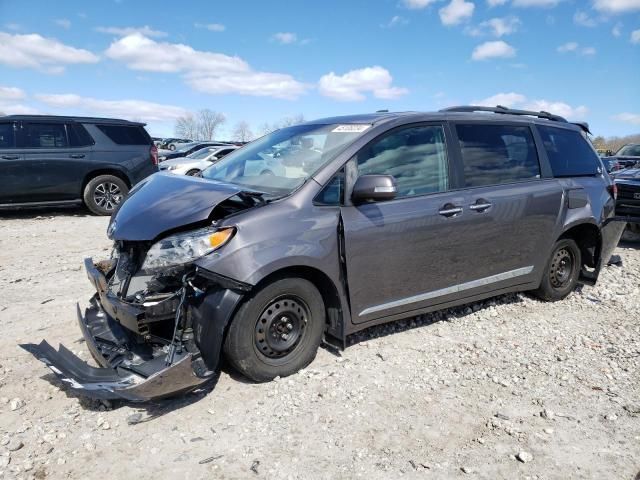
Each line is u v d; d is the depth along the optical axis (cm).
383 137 411
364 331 453
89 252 762
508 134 496
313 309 373
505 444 306
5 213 1131
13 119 1022
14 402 333
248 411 331
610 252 593
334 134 421
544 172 512
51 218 1063
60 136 1053
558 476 280
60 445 296
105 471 275
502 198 463
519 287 504
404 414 333
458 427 321
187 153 2328
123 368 345
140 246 355
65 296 552
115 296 352
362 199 371
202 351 334
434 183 431
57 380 367
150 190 393
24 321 475
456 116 462
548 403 351
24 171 1016
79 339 433
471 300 466
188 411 330
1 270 652
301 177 387
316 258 360
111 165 1091
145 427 314
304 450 295
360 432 313
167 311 330
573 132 567
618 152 1983
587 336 466
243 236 339
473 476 278
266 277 349
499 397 357
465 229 437
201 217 337
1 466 276
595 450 303
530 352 429
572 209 524
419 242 411
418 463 287
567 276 552
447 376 384
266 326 354
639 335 470
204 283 339
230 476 273
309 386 360
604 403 352
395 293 408
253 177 420
